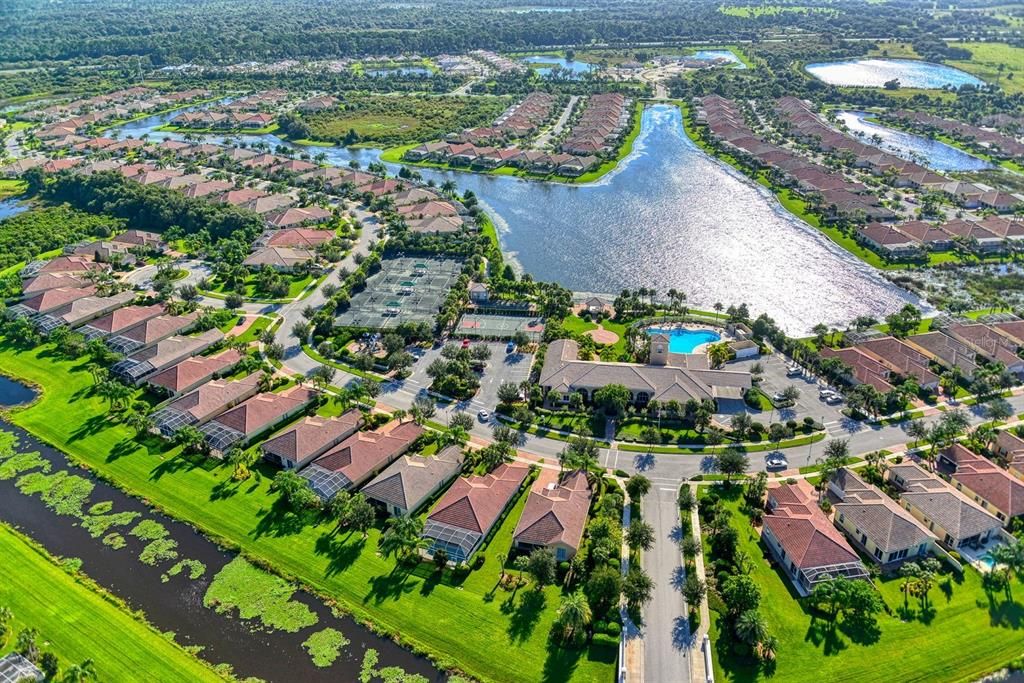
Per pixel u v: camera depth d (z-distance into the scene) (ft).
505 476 513.04
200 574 440.45
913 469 509.76
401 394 630.33
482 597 418.92
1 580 433.48
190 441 547.08
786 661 377.09
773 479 519.19
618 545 442.09
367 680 373.40
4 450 557.33
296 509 490.49
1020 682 371.35
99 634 398.01
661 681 367.45
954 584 427.74
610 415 598.75
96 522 482.69
